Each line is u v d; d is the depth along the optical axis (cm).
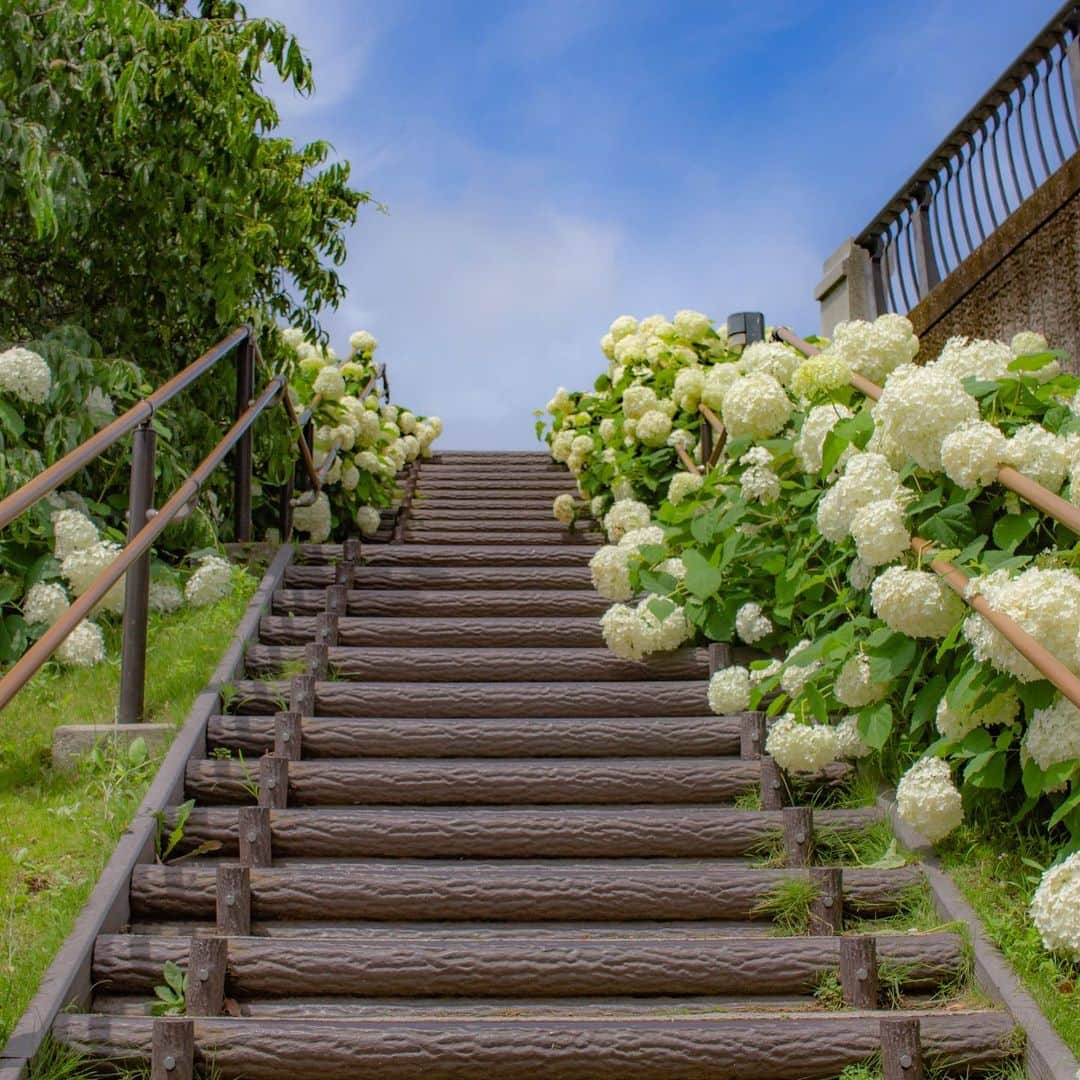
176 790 344
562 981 272
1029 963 262
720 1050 242
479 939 285
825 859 328
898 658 325
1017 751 304
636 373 735
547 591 502
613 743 383
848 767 364
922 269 673
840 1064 241
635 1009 270
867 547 325
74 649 382
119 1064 239
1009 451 307
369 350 929
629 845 331
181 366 622
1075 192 495
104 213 571
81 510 493
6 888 288
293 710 386
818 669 357
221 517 618
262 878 301
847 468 351
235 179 560
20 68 512
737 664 437
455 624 468
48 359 501
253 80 574
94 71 520
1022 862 294
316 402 703
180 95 544
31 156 480
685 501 481
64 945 268
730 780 361
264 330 630
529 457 959
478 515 764
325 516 652
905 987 271
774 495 434
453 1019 250
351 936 295
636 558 473
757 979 273
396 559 575
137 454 400
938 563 302
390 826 329
